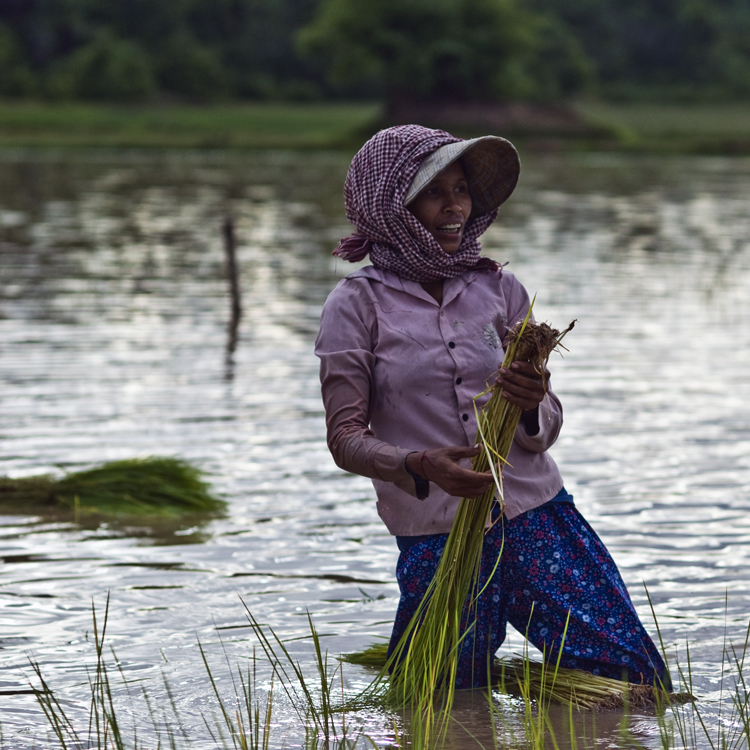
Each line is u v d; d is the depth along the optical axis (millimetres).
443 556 4852
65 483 8297
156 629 5875
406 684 4863
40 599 6316
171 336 14859
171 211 33594
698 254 24750
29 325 15430
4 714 4844
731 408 11203
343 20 100875
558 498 5102
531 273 21156
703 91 147875
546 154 75312
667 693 4965
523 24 102750
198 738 4590
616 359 13648
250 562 6961
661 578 6648
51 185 42500
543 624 5074
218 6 144250
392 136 4996
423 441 4953
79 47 132500
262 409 11070
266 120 103312
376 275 5059
